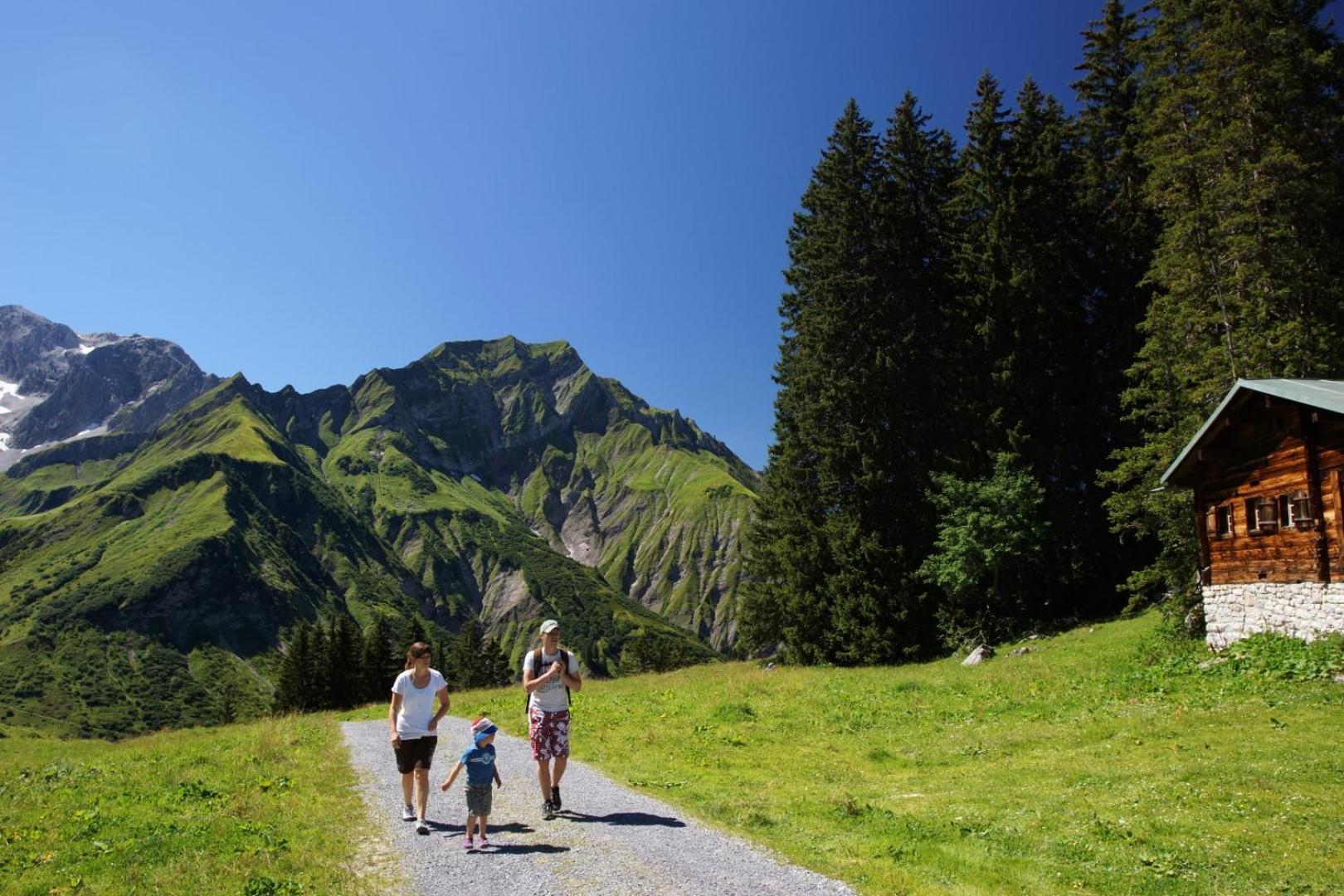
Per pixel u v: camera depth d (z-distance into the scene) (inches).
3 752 1143.6
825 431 1595.7
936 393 1550.2
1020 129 1631.4
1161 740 523.8
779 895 279.7
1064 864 319.9
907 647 1371.8
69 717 5880.9
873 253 1636.3
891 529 1470.2
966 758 555.2
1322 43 1167.6
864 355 1567.4
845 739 657.6
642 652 5118.1
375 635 3572.8
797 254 1868.8
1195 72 1121.4
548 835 360.8
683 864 314.0
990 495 1247.5
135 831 393.1
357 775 550.0
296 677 3430.1
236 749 703.1
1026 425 1453.0
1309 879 290.8
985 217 1667.1
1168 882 297.4
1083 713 652.1
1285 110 1050.1
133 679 6683.1
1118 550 1414.9
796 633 1526.8
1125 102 1670.8
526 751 633.6
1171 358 1040.2
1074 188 1658.5
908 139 1775.3
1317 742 462.0
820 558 1535.4
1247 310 962.7
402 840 360.8
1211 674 701.3
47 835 398.6
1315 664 631.2
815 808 415.2
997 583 1314.0
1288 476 732.0
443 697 402.3
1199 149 1067.3
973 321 1572.3
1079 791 429.4
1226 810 368.5
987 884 299.3
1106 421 1503.4
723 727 725.9
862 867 313.1
